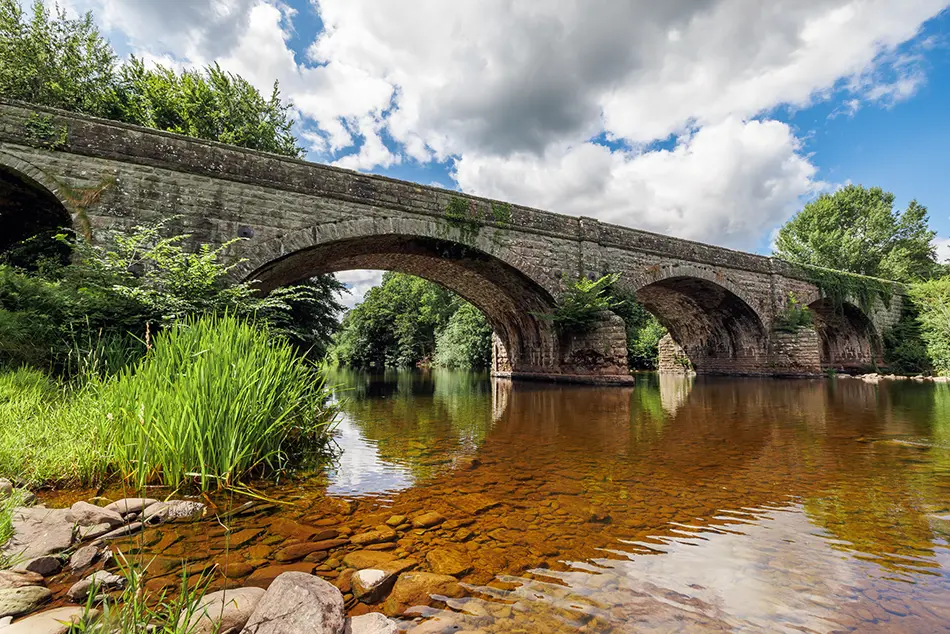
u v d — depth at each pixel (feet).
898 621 5.86
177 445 11.30
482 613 6.03
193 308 24.79
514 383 57.88
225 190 33.04
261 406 13.46
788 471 13.62
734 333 73.77
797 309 67.97
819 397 37.70
